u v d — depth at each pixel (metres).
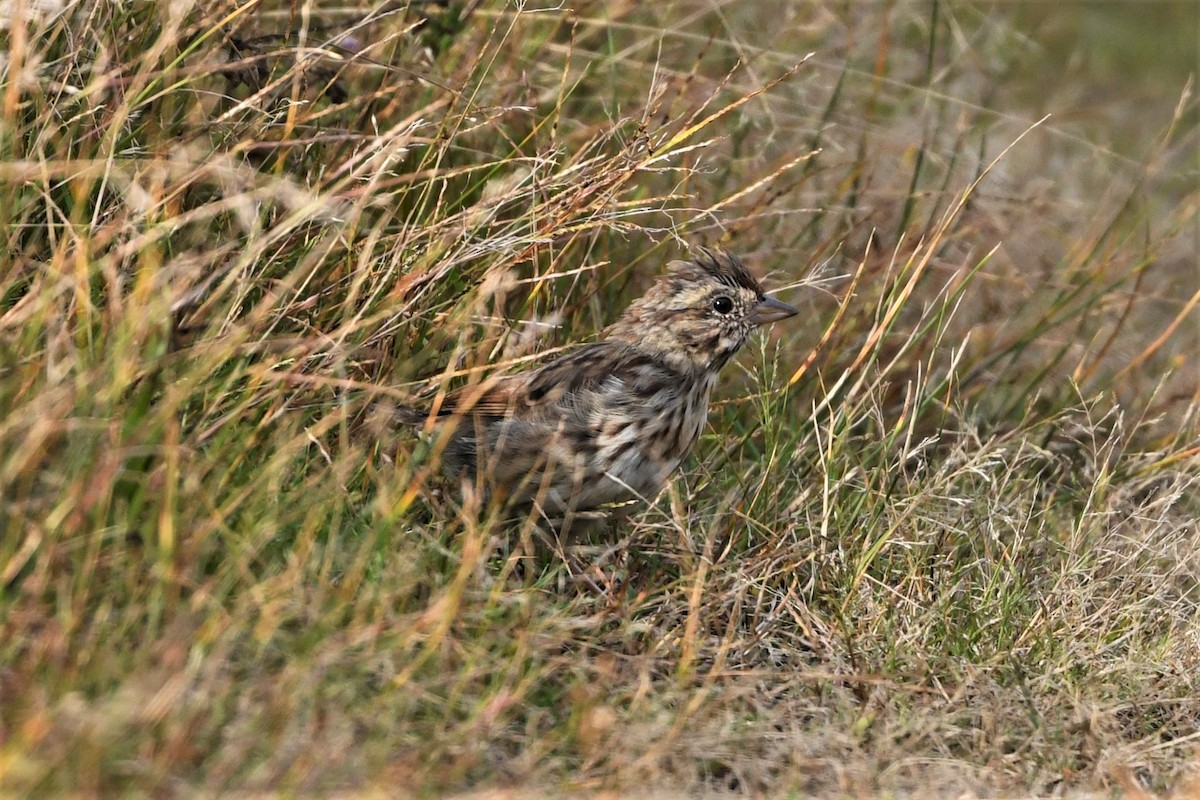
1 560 7.53
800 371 11.59
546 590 9.80
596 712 8.34
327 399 9.71
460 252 10.20
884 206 14.22
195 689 7.46
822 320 13.39
